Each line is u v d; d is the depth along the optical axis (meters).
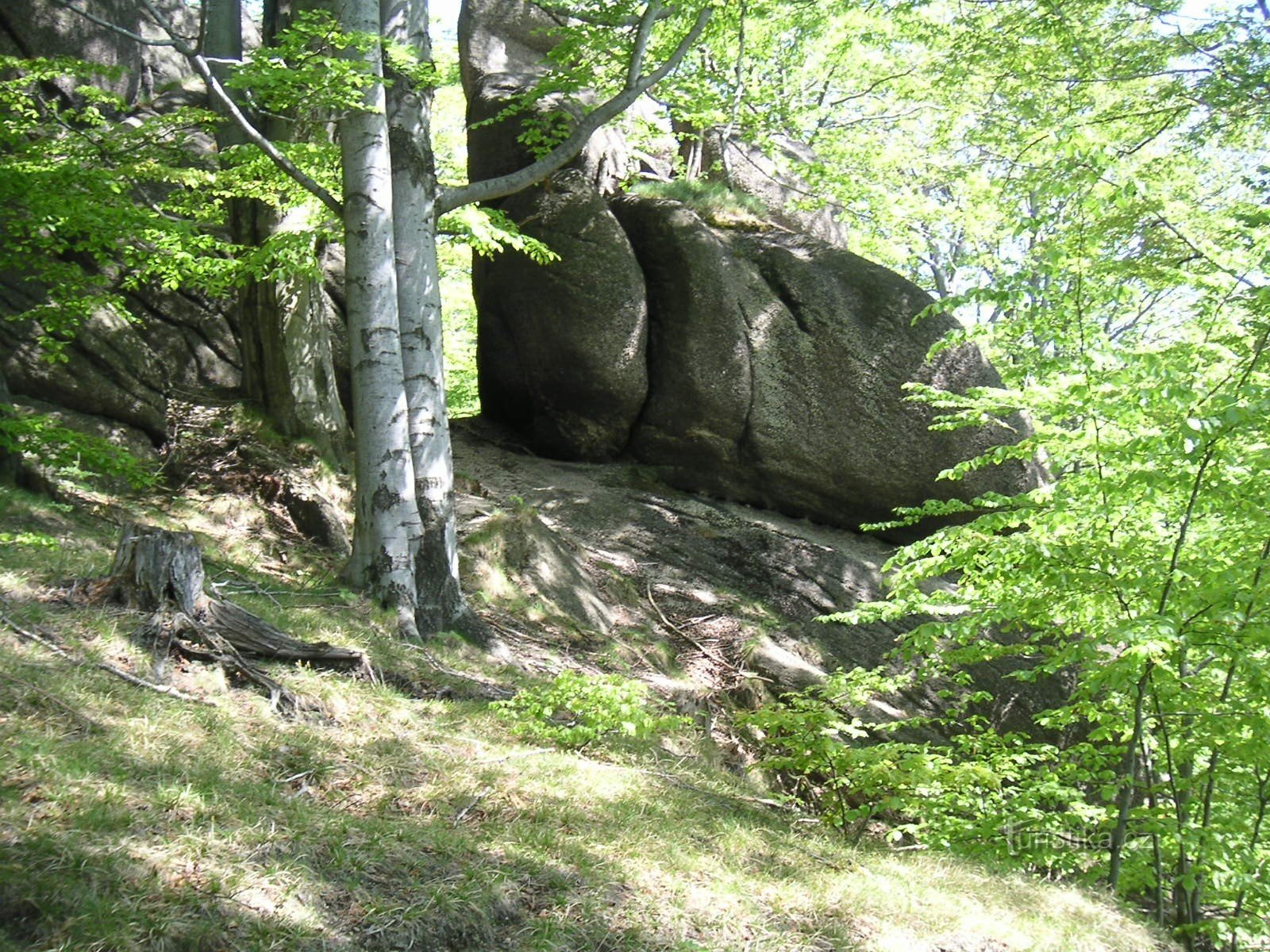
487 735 6.91
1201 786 7.99
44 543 6.97
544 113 12.70
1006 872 7.00
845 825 7.87
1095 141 6.95
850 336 14.49
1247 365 7.05
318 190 8.88
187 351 12.80
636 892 5.14
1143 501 7.50
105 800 4.54
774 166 17.94
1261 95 14.84
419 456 9.30
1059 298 7.23
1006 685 12.58
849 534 14.76
